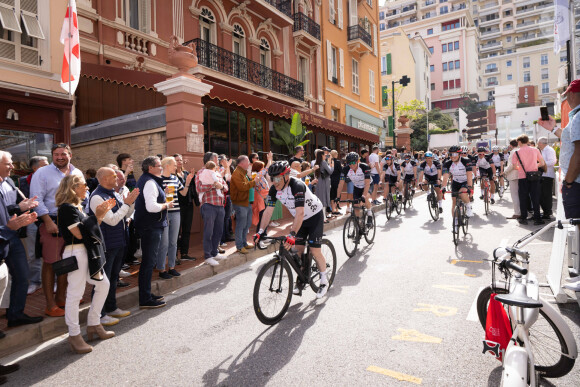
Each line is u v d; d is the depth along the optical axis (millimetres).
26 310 4223
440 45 72312
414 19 77250
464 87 70062
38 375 3049
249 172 7738
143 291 4438
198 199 6223
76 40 7273
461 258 5793
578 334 3227
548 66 76188
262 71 15914
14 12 7844
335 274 5344
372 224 7117
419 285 4668
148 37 11883
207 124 10195
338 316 3881
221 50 14055
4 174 3750
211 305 4426
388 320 3713
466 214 7344
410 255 6133
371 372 2809
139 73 8633
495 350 2477
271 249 7074
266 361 3055
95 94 9961
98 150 9070
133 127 8281
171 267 5207
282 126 12938
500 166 13672
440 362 2900
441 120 50375
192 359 3172
